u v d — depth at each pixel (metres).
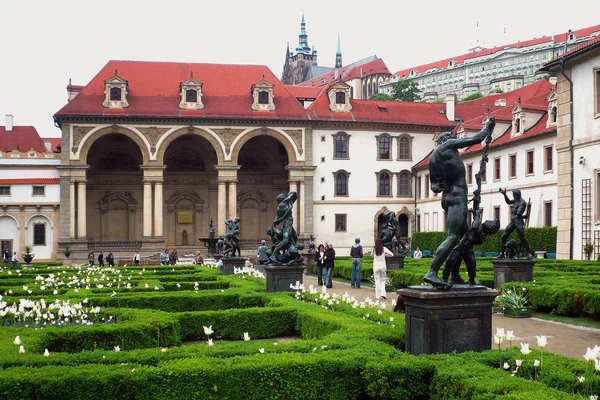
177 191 78.31
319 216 75.38
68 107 69.31
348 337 11.70
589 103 38.56
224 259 35.56
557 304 20.19
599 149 37.44
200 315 16.02
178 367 9.31
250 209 80.31
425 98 169.00
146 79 74.38
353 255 33.88
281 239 23.11
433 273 11.41
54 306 16.00
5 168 68.88
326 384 9.69
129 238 76.69
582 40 170.62
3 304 15.55
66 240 68.38
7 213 68.31
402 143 78.44
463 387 8.55
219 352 10.46
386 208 77.44
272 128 73.62
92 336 13.32
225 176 72.06
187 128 71.31
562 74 40.84
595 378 8.63
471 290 11.17
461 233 11.81
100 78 73.00
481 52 197.62
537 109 58.91
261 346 10.91
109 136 73.56
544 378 8.88
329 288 33.53
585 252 38.34
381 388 9.52
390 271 31.94
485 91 192.00
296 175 74.31
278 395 9.45
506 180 60.09
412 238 74.69
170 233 78.06
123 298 19.62
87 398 8.87
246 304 19.95
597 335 16.67
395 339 11.90
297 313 16.16
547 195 53.47
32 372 9.16
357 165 76.75
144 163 70.44
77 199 69.25
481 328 11.10
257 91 74.06
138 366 9.52
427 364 9.69
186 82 72.12
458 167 12.12
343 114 76.62
